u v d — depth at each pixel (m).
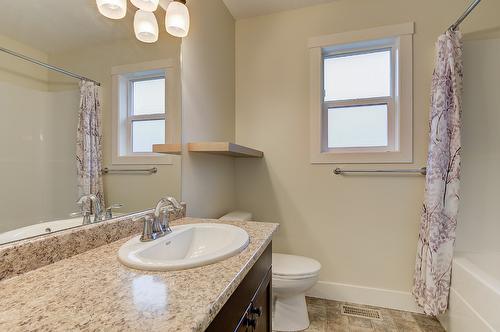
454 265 1.51
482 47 1.74
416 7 1.86
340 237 2.02
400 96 1.87
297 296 1.67
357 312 1.85
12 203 0.70
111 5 1.01
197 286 0.61
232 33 2.26
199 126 1.66
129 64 1.14
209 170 1.80
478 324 1.25
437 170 1.60
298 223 2.12
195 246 1.15
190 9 1.56
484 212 1.73
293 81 2.14
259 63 2.24
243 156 2.13
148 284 0.62
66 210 0.86
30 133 0.75
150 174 1.24
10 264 0.66
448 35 1.61
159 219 1.04
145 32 1.19
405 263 1.88
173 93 1.40
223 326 0.65
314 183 2.08
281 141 2.17
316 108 2.07
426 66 1.83
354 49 2.06
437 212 1.58
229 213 2.08
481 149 1.74
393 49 1.98
